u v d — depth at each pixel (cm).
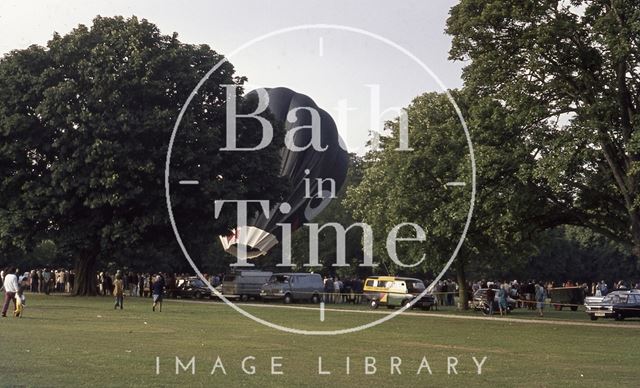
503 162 3819
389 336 3219
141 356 2259
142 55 5866
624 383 1925
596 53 3716
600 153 3953
